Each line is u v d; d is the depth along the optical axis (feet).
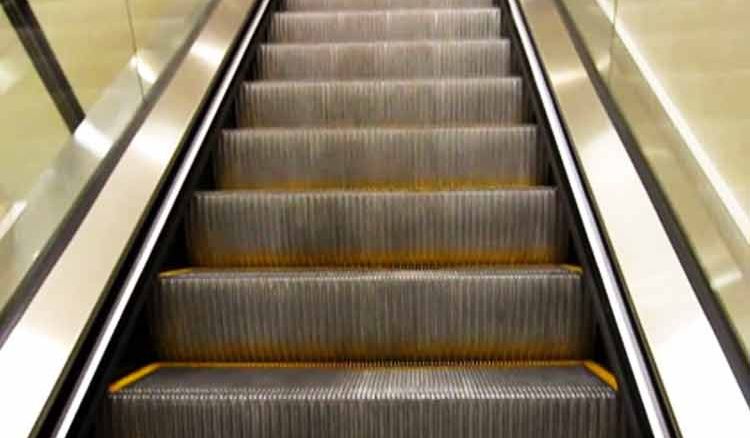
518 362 6.37
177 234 7.32
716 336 4.50
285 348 6.48
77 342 4.80
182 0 10.34
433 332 6.43
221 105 9.41
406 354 6.48
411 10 13.91
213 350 6.47
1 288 5.01
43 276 5.19
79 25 8.43
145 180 6.79
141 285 5.96
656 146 6.46
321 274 6.51
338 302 6.40
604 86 8.05
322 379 5.72
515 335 6.41
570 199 7.03
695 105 6.18
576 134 7.40
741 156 5.24
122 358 5.57
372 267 7.65
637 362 4.80
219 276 6.46
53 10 8.23
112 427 5.27
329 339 6.46
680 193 5.74
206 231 7.68
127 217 6.17
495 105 10.41
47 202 6.05
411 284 6.36
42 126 7.45
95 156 6.87
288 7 15.31
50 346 4.66
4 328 4.68
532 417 5.25
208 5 11.43
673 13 6.89
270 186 9.14
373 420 5.27
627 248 5.52
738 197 5.16
